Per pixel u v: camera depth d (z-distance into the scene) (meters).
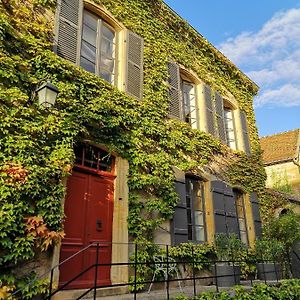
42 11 6.09
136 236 6.14
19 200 4.46
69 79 5.93
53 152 5.11
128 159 6.52
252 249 8.95
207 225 8.28
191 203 8.13
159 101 7.83
